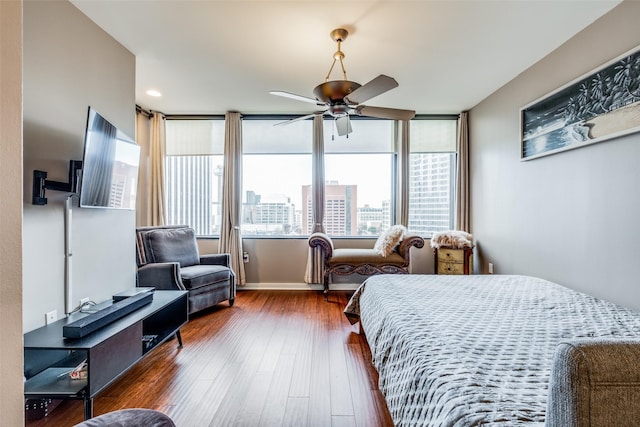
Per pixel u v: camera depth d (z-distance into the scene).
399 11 2.20
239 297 4.12
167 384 2.00
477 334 1.44
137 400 1.83
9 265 0.57
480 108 4.11
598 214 2.32
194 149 4.54
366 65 3.02
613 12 2.18
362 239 4.61
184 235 3.85
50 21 1.91
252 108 4.29
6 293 0.56
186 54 2.78
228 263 3.96
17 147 0.58
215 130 4.54
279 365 2.25
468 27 2.40
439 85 3.54
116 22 2.30
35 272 1.78
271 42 2.60
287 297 4.12
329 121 4.62
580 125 2.44
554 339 1.38
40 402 1.66
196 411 1.73
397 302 1.94
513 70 3.16
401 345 1.44
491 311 1.78
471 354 1.23
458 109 4.39
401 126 4.50
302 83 3.43
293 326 3.04
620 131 2.11
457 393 0.97
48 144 1.90
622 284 2.13
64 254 1.97
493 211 3.80
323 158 4.48
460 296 2.08
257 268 4.56
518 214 3.30
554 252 2.77
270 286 4.55
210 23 2.33
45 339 1.57
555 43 2.64
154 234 3.52
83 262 2.16
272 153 4.58
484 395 0.95
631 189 2.07
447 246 3.98
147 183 4.34
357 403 1.80
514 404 0.90
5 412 0.56
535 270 3.04
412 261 4.62
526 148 3.12
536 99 2.97
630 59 2.04
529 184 3.11
